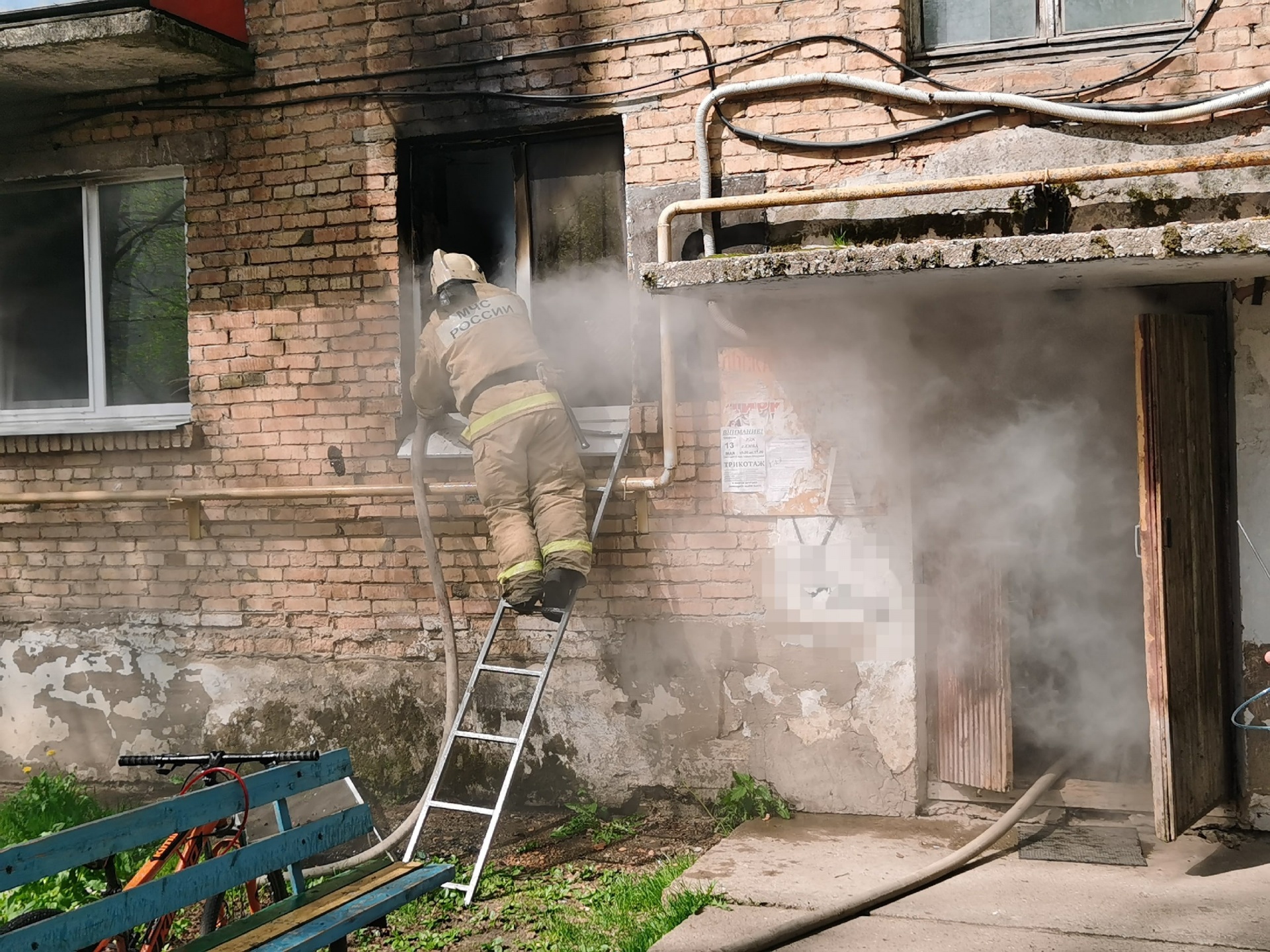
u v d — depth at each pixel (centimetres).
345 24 636
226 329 664
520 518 544
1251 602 517
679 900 456
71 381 714
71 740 695
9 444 690
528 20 609
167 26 592
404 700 641
